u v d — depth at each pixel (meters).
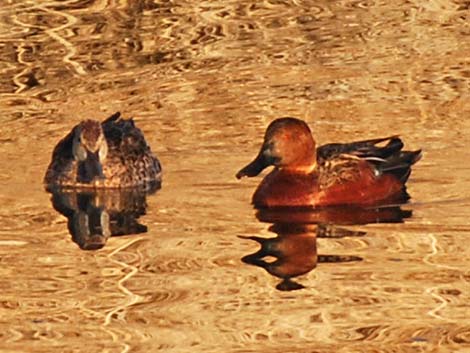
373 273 13.36
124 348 11.85
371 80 19.44
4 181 16.58
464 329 12.09
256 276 13.37
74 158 16.61
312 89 19.14
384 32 21.33
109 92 19.22
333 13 22.27
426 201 15.48
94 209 15.72
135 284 13.28
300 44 20.86
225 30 21.45
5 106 18.78
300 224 14.91
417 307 12.55
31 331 12.27
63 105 18.81
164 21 21.78
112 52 20.58
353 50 20.58
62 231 14.86
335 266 13.58
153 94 19.11
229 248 14.15
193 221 15.05
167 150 17.33
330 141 17.39
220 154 17.17
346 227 14.76
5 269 13.71
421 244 14.11
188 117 18.34
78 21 21.77
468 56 20.20
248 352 11.73
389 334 12.02
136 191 16.33
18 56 20.44
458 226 14.62
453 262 13.59
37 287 13.25
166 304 12.77
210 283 13.23
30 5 22.44
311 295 12.91
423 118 18.05
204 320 12.39
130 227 14.98
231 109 18.55
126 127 17.16
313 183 15.48
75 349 11.85
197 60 20.27
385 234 14.47
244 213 15.27
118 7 22.33
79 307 12.75
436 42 20.83
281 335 12.06
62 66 20.11
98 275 13.49
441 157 16.73
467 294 12.81
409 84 19.23
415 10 22.27
